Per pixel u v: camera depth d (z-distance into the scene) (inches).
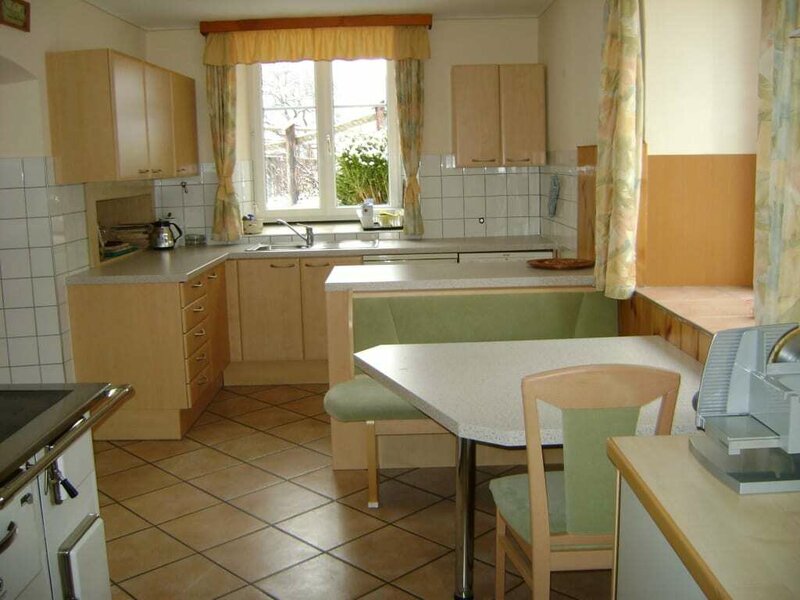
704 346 114.2
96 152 178.4
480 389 100.3
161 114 209.3
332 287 154.0
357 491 151.6
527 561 96.5
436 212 250.7
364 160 257.3
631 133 137.7
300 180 258.2
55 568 82.4
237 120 246.1
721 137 143.6
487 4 222.1
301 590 117.0
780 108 99.2
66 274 180.5
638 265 147.5
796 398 65.1
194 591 117.4
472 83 229.3
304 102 254.7
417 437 161.2
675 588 60.0
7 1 158.7
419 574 120.8
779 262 101.5
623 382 82.9
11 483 68.8
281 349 224.4
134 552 129.6
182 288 179.2
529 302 155.3
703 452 68.7
